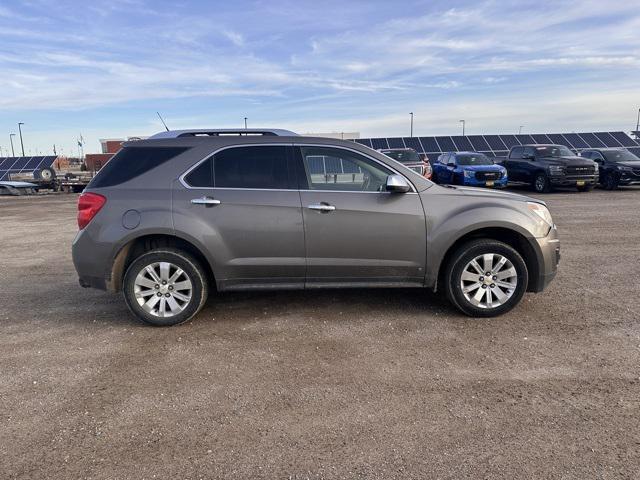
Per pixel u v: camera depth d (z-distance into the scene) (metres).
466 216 4.46
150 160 4.53
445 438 2.73
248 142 4.56
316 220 4.43
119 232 4.36
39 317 4.91
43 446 2.71
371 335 4.24
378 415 2.98
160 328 4.51
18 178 29.45
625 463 2.48
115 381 3.48
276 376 3.52
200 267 4.51
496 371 3.52
